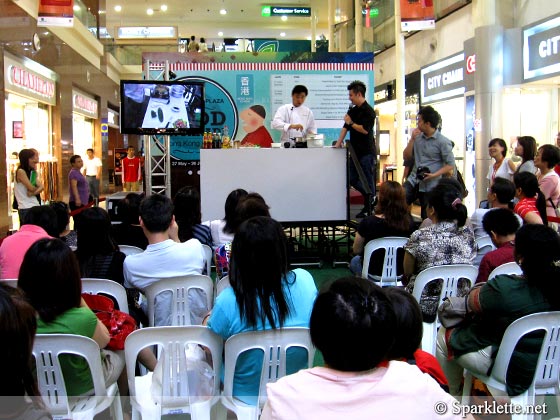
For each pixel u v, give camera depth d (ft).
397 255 14.23
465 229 11.53
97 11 56.70
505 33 30.42
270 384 4.34
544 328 7.70
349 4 60.54
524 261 7.91
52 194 38.78
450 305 8.67
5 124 29.37
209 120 32.04
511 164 21.40
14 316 4.58
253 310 7.24
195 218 14.79
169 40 69.82
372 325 4.17
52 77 39.09
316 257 23.15
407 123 46.65
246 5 72.54
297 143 23.03
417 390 4.13
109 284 9.92
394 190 14.66
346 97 32.71
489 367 8.17
